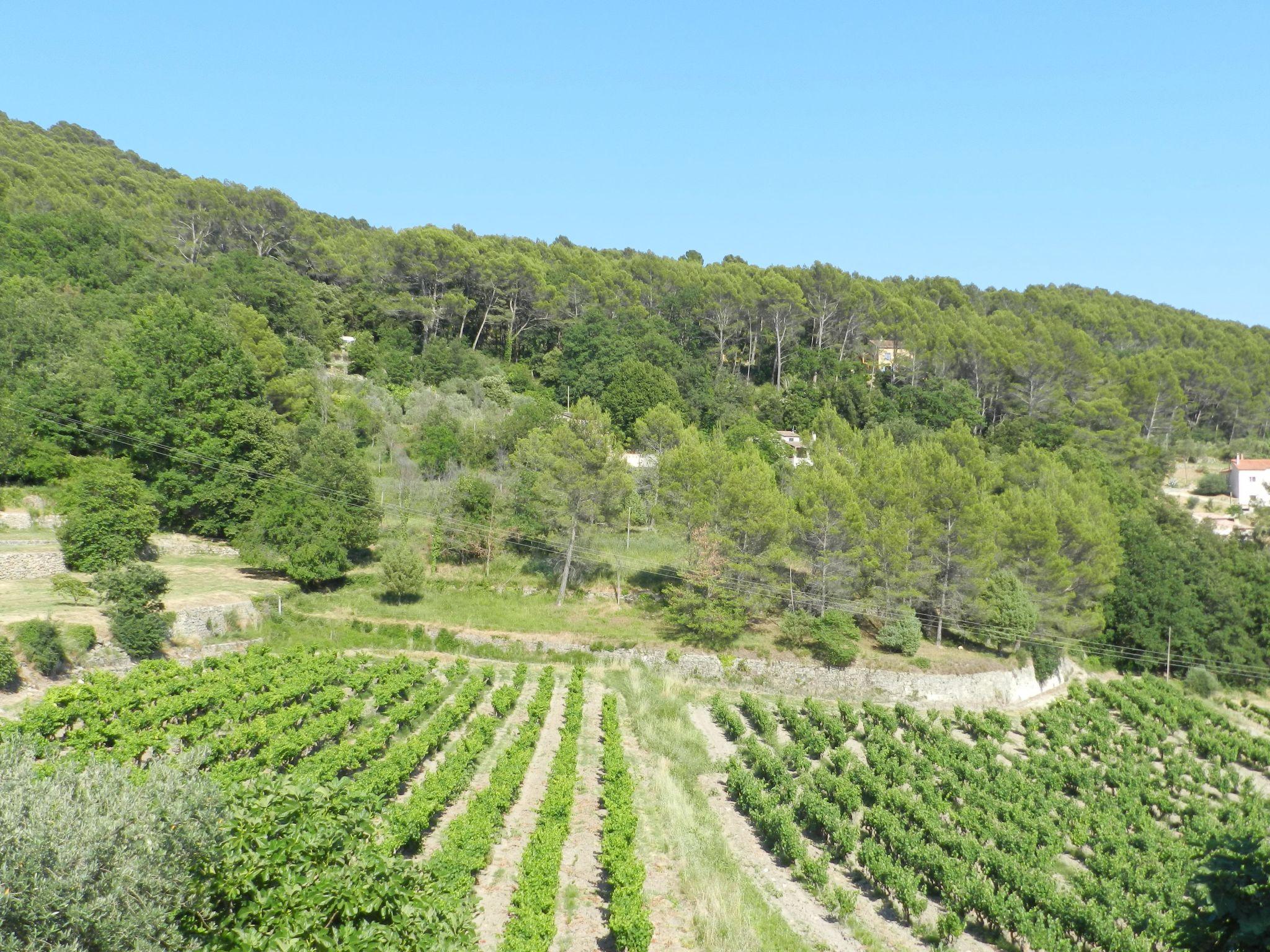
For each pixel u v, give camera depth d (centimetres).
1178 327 14450
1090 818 3519
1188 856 3133
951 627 6128
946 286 14762
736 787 3409
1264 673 6644
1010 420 9900
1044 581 6141
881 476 6247
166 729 2922
